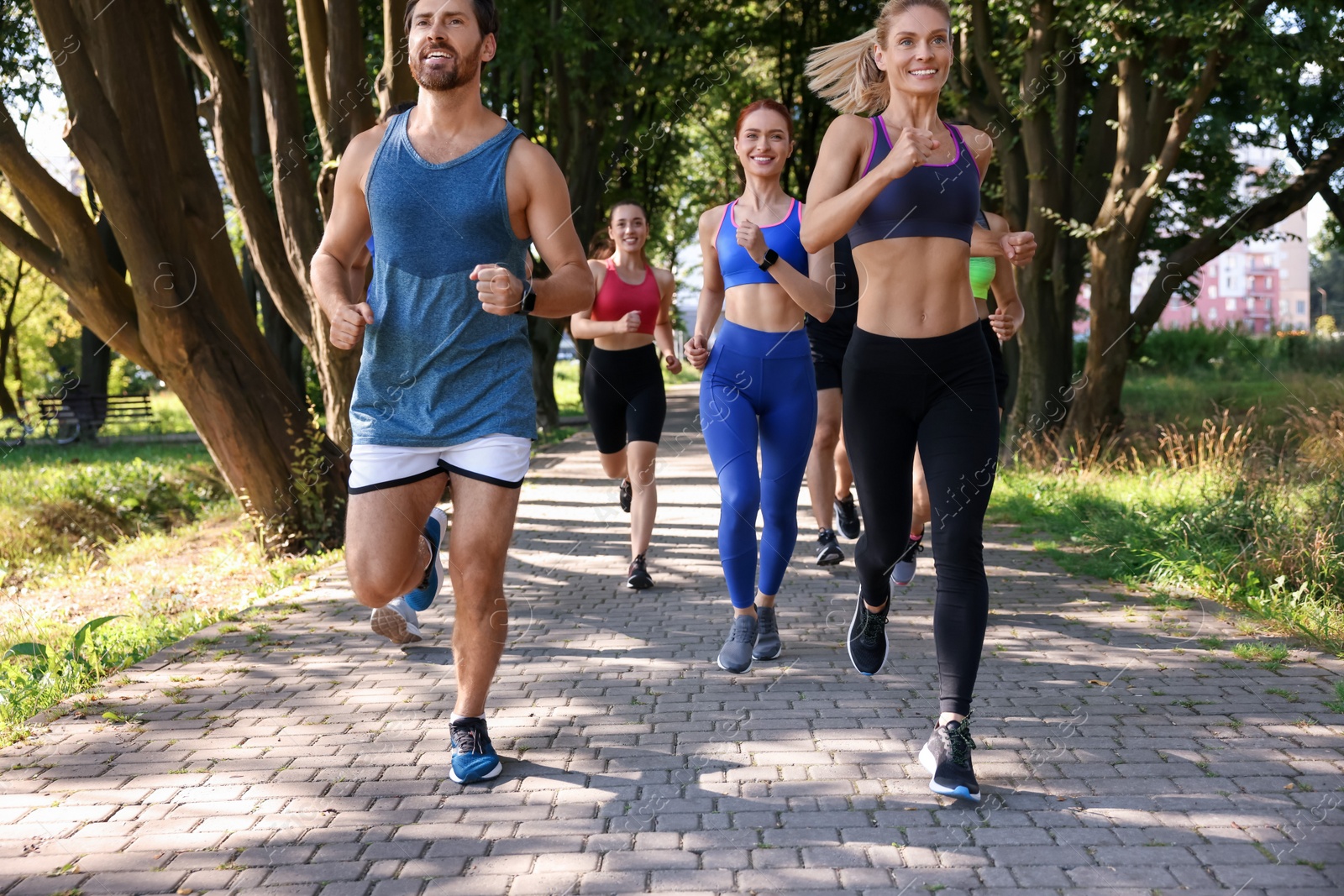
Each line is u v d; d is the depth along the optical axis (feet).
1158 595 19.22
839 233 10.65
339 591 21.39
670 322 21.24
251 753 11.86
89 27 25.12
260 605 20.04
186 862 9.15
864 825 9.73
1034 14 39.75
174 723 12.97
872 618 12.92
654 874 8.82
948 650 10.51
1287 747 11.51
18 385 111.96
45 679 14.46
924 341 10.78
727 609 19.11
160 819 10.08
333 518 27.68
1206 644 15.85
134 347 26.27
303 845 9.48
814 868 8.88
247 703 13.76
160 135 25.88
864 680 14.37
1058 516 27.81
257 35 30.58
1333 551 18.66
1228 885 8.46
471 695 11.07
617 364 20.88
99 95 24.89
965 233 10.83
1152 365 69.51
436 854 9.27
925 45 10.61
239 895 8.57
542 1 54.90
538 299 10.25
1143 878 8.59
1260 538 19.90
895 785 10.64
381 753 11.82
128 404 86.38
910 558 19.24
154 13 26.89
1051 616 17.85
